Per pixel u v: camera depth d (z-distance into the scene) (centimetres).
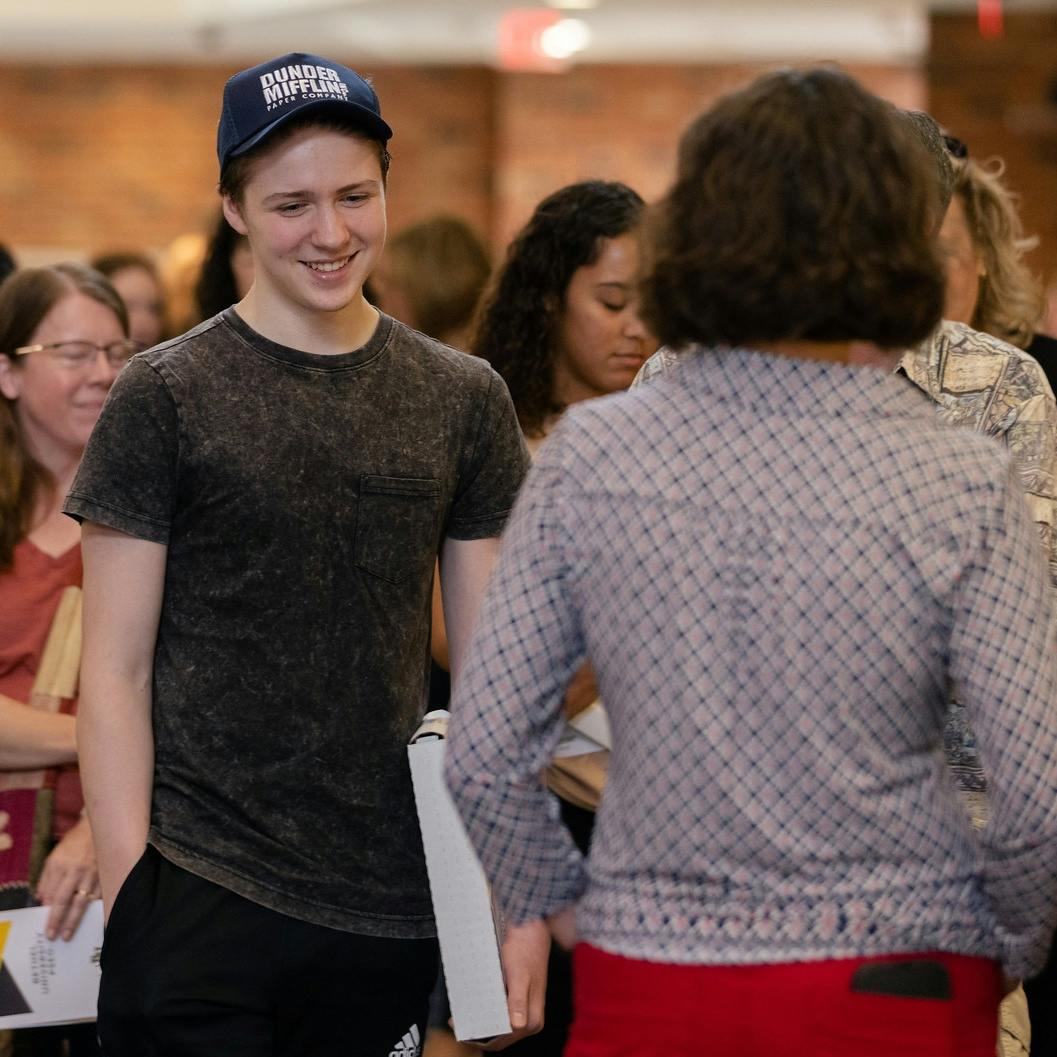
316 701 414
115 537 411
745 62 1953
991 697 300
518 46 1792
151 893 407
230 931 407
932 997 301
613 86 1978
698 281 306
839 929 298
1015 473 311
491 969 414
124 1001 405
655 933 304
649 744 307
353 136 408
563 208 557
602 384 560
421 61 2048
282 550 411
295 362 416
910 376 454
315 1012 421
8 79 2055
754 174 303
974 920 309
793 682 300
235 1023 406
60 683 520
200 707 414
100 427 412
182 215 2064
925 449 307
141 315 905
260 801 413
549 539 317
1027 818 300
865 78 1981
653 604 306
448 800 414
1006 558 302
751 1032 298
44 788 500
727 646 302
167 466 408
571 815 500
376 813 421
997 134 1708
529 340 563
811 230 300
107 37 1917
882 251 301
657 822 306
